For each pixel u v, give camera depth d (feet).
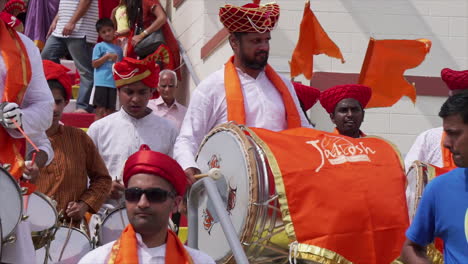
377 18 39.27
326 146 21.58
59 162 26.17
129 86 29.71
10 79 19.43
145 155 16.56
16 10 26.55
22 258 19.54
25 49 20.03
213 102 23.98
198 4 42.06
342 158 21.38
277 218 21.15
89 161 26.96
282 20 38.78
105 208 27.96
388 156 21.81
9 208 18.61
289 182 20.75
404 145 37.70
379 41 30.63
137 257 16.12
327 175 20.98
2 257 19.33
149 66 29.63
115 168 29.73
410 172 23.84
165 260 16.35
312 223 20.59
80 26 43.29
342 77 38.06
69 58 50.49
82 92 42.39
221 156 22.21
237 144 21.58
